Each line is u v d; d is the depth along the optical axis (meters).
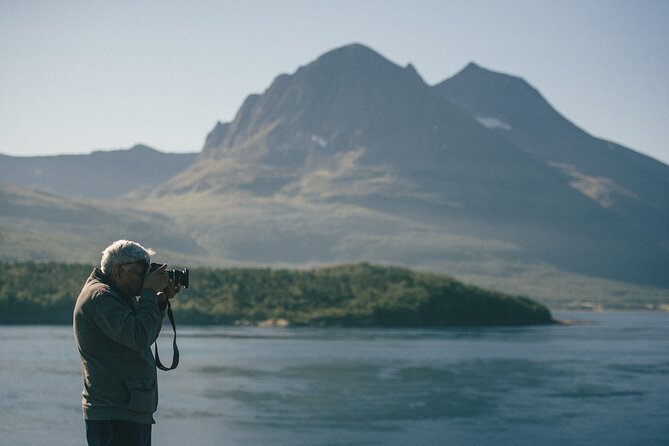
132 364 9.84
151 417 10.03
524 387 89.75
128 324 9.51
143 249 10.23
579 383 93.62
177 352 10.10
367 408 73.06
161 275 9.92
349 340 171.75
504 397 81.06
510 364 118.62
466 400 78.56
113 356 9.77
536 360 126.19
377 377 99.06
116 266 10.05
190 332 196.62
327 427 63.06
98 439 9.73
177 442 55.91
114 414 9.72
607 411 71.38
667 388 88.62
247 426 62.75
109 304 9.68
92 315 9.71
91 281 10.07
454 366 114.25
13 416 61.84
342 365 113.56
